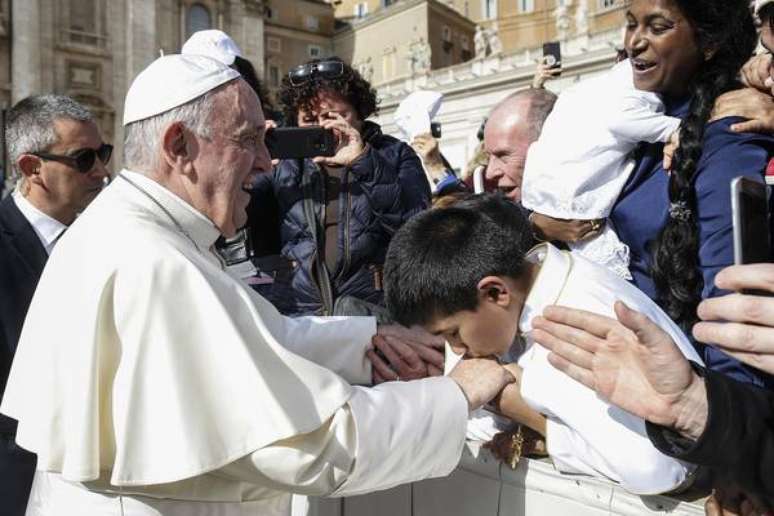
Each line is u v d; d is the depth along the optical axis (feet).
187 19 110.32
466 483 6.18
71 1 100.07
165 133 5.66
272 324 6.52
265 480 5.07
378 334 6.98
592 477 5.30
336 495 5.15
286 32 138.82
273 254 9.97
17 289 8.91
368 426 5.04
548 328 4.46
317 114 9.75
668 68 6.37
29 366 5.54
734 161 5.51
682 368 3.97
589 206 6.70
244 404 4.95
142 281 5.16
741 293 3.72
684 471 4.85
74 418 5.03
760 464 3.94
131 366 5.00
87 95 100.89
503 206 5.80
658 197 6.55
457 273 5.24
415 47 107.14
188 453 4.83
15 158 9.34
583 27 90.48
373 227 9.45
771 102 5.81
